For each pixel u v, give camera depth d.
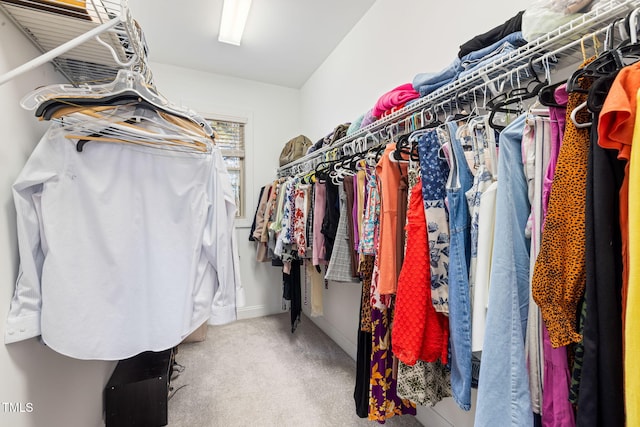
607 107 0.46
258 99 3.24
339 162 1.77
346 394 1.75
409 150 1.05
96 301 0.85
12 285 0.79
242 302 1.14
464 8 1.34
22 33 0.90
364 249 1.21
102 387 1.44
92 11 0.81
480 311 0.72
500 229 0.67
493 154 0.79
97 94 0.79
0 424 0.73
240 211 3.19
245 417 1.55
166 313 0.96
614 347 0.47
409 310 0.86
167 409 1.51
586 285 0.50
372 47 2.06
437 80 1.20
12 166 0.82
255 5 2.05
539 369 0.63
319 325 2.82
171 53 2.66
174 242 0.98
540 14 0.79
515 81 0.96
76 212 0.83
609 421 0.47
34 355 0.88
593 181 0.50
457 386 0.78
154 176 0.95
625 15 0.63
